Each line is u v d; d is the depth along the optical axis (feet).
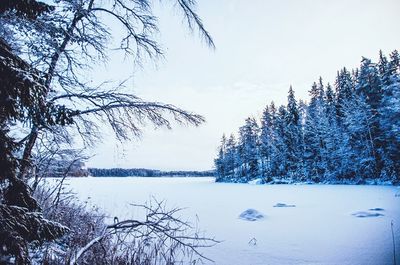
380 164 119.96
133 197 76.23
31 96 8.78
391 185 105.40
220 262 21.91
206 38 12.76
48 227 9.84
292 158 174.09
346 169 133.08
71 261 12.64
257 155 209.46
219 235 31.73
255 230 34.68
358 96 128.57
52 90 13.89
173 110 15.51
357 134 127.95
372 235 29.22
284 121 184.96
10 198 9.78
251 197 81.76
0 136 8.96
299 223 38.70
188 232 32.91
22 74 8.36
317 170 155.02
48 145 16.34
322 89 192.34
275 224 38.52
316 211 48.91
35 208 10.36
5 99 8.37
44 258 14.05
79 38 14.43
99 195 75.51
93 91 14.92
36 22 11.98
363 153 123.65
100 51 15.44
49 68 13.78
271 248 26.03
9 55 8.74
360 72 135.23
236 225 38.11
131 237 25.41
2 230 8.31
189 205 61.77
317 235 30.91
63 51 14.23
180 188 139.44
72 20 14.74
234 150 253.24
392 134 109.50
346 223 36.86
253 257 23.32
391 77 108.06
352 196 70.59
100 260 16.19
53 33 13.48
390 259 21.29
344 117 140.46
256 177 209.87
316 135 154.51
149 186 160.66
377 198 63.46
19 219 9.02
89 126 15.55
